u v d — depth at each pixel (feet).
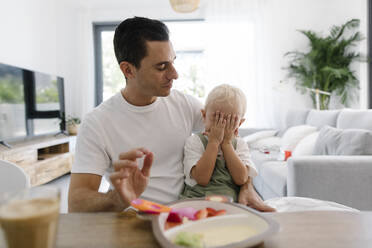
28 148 9.86
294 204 3.50
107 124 3.21
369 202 5.47
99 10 15.58
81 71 15.31
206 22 15.08
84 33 15.23
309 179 5.52
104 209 2.36
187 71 16.61
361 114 7.06
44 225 1.28
